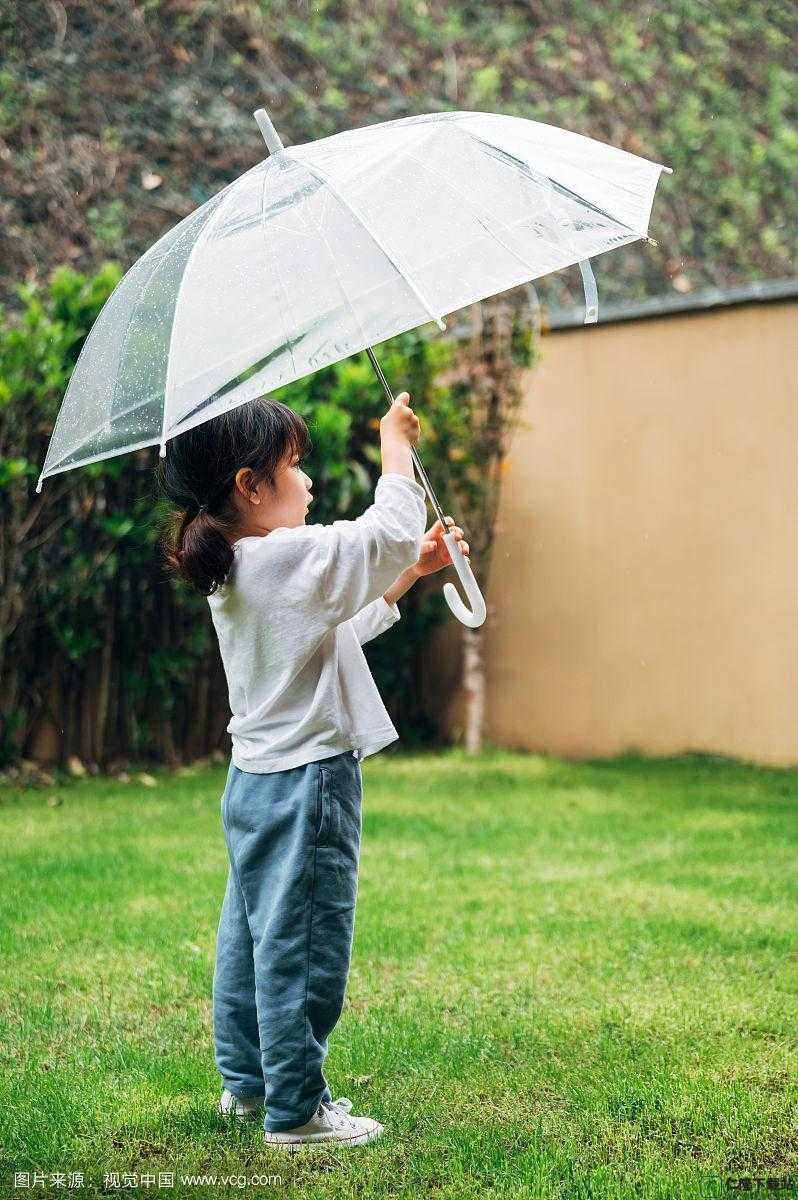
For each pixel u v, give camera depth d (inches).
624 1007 114.3
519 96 320.5
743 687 240.5
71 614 233.3
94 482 230.2
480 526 254.7
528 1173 83.2
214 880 160.4
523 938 135.3
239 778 87.2
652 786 222.2
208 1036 109.9
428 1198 80.8
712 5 335.0
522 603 263.4
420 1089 97.7
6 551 227.8
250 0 323.6
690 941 133.6
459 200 89.3
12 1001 118.8
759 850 173.5
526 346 246.1
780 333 235.6
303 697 85.7
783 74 322.3
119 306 92.3
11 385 221.1
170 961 129.3
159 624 244.1
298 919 84.1
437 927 139.7
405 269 83.1
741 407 239.6
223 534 85.9
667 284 290.5
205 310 83.6
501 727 266.5
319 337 80.6
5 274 269.6
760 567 238.2
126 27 311.9
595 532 255.1
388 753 261.6
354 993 119.6
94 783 230.7
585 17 336.5
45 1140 89.6
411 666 272.2
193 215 92.5
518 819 197.0
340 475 240.1
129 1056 105.3
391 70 322.0
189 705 250.8
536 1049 105.3
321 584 83.6
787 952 129.9
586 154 100.6
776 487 236.4
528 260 87.0
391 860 171.5
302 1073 85.0
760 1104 93.7
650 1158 85.4
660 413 247.9
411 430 90.0
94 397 90.3
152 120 299.1
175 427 80.1
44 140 289.6
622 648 252.8
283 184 87.4
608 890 154.3
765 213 299.0
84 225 279.3
